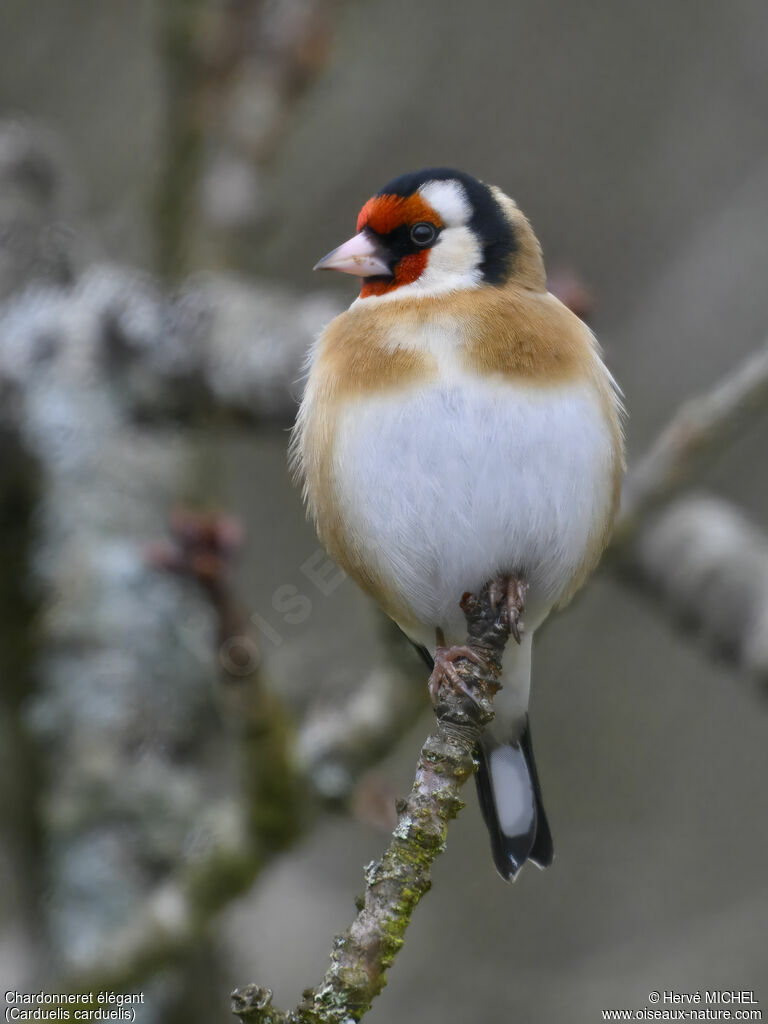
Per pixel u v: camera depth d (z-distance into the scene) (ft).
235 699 24.76
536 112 44.55
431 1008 39.75
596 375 23.40
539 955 41.55
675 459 26.35
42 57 45.06
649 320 42.88
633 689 45.34
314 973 38.14
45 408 32.53
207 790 30.94
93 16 45.29
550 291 26.71
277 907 40.09
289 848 26.25
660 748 44.96
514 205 25.27
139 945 26.14
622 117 44.45
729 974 39.70
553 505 22.62
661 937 41.68
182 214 37.32
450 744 17.84
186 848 28.76
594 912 42.29
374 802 27.58
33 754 30.78
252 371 31.24
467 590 23.12
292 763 25.50
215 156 38.73
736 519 31.12
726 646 29.50
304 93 39.01
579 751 44.80
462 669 20.08
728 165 44.06
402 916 16.63
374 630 27.48
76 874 28.43
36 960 30.04
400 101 44.57
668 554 29.99
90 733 29.96
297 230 44.09
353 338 23.47
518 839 23.86
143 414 32.55
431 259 24.36
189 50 36.37
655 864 43.11
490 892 42.68
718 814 43.98
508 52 44.93
